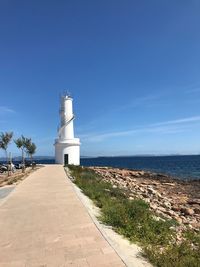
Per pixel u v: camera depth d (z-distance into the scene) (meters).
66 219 13.70
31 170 49.66
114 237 11.06
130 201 17.91
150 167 98.19
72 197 19.48
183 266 8.69
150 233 11.32
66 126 67.88
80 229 12.08
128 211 13.95
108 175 48.31
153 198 28.06
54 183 28.00
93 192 21.16
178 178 54.91
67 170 45.56
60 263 8.95
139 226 12.05
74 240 10.81
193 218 20.77
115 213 13.59
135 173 56.34
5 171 51.06
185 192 36.72
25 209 16.27
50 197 19.78
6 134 43.09
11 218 14.35
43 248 10.24
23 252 10.00
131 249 9.98
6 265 9.05
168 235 11.57
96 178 35.56
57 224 12.95
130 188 34.03
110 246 10.05
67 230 12.04
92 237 11.04
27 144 59.25
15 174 42.97
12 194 21.67
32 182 29.39
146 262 8.92
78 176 33.06
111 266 8.56
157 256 9.04
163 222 13.14
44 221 13.55
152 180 49.72
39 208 16.38
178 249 9.94
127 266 8.48
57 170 45.97
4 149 42.94
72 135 68.31
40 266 8.84
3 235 11.81
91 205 17.11
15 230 12.39
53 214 14.78
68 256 9.41
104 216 13.74
